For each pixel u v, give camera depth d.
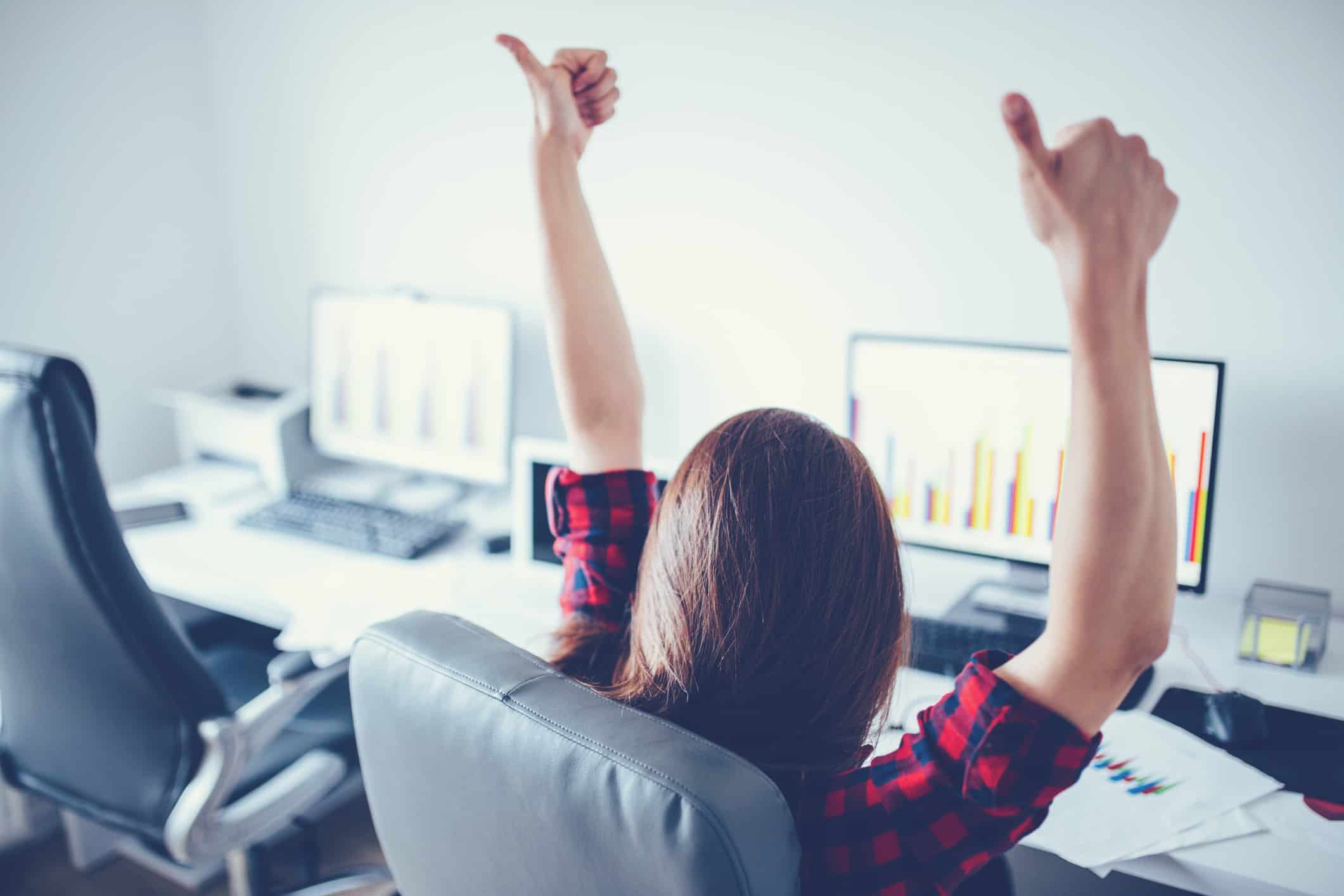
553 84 0.94
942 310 1.94
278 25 2.50
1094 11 1.72
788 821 0.64
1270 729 1.41
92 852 2.26
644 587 0.74
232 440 2.48
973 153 1.85
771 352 2.11
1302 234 1.66
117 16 2.45
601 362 0.95
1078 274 0.56
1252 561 1.81
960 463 1.75
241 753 1.56
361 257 2.54
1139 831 1.19
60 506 1.39
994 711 0.61
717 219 2.10
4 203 2.32
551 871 0.70
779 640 0.69
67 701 1.57
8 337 2.37
